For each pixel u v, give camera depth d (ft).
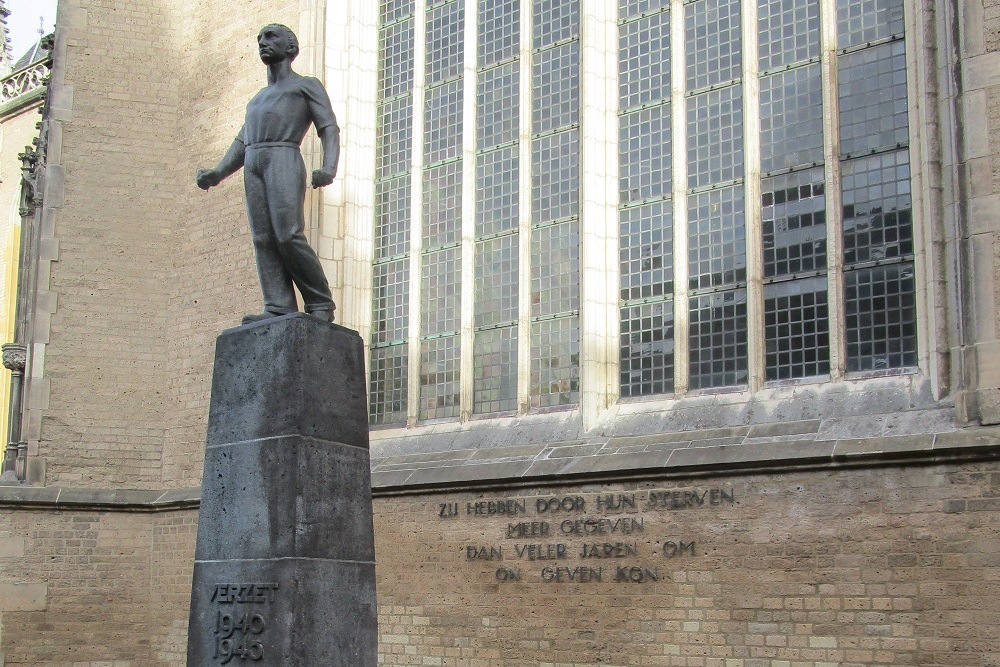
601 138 48.49
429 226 54.13
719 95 45.96
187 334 59.31
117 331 59.57
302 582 28.04
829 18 43.01
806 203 42.83
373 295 55.67
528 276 49.98
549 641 43.11
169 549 57.31
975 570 34.45
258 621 28.25
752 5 45.29
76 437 58.08
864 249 41.04
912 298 39.75
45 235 59.21
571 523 43.29
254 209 31.22
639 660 40.73
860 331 40.73
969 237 36.81
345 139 56.54
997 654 33.76
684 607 39.96
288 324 29.55
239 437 29.73
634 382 46.39
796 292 42.50
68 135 60.54
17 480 56.80
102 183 60.54
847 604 36.58
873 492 36.60
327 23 57.36
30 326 58.49
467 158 52.90
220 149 59.98
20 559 55.77
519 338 49.62
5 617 55.06
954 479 35.19
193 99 61.52
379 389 54.49
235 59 60.23
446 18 55.26
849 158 41.93
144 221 60.80
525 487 44.75
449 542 46.57
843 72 42.60
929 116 38.68
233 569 29.04
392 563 48.06
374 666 29.40
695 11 47.09
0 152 94.32
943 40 38.50
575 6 50.57
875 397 39.22
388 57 57.26
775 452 38.47
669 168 46.96
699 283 45.09
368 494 30.19
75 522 57.06
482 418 50.31
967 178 37.17
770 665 37.78
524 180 50.75
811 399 40.78
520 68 51.88
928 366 38.50
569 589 42.93
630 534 41.65
